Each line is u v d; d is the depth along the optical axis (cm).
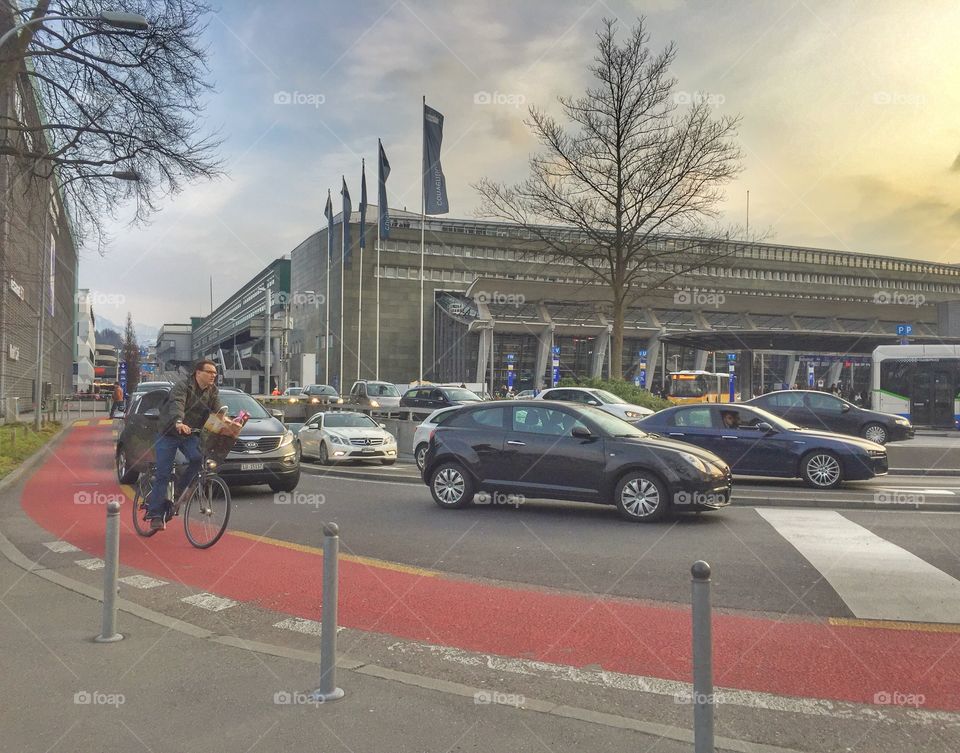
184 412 855
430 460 1154
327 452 1989
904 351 2973
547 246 3350
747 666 466
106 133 1880
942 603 602
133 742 364
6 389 3350
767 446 1397
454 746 356
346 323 8500
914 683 437
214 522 838
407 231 8744
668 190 2803
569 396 2339
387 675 450
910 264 10806
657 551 812
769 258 9894
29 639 525
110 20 1608
